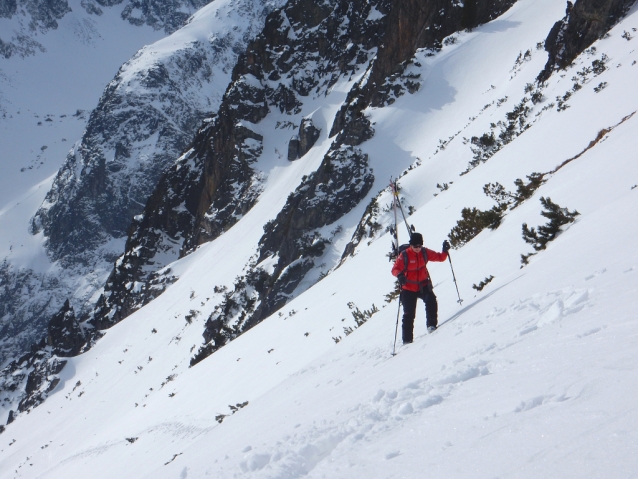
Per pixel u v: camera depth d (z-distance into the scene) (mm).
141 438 26250
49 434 54031
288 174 73062
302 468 3510
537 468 1943
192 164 98688
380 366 6730
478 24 55594
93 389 60125
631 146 10930
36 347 88562
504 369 3502
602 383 2371
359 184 47156
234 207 79688
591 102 18828
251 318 45625
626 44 23797
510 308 5594
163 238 94875
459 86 49562
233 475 4145
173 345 55812
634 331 2875
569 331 3566
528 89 32875
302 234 47531
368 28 82625
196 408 23438
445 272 13109
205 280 65250
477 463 2221
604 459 1782
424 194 34375
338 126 65438
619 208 7574
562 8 46125
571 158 15922
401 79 53156
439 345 5848
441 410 3189
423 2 57844
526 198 14039
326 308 21297
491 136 31812
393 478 2480
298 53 89375
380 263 21375
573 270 5840
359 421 3801
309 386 8406
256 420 7707
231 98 87438
